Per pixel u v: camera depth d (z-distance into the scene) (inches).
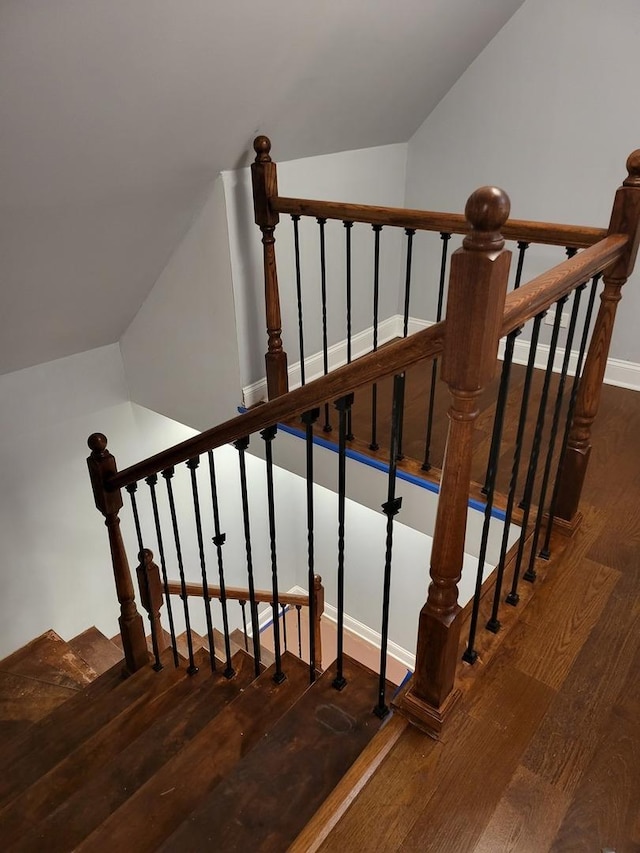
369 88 99.7
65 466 135.9
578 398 72.2
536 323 53.3
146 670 96.0
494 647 62.0
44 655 132.3
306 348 126.0
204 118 81.8
